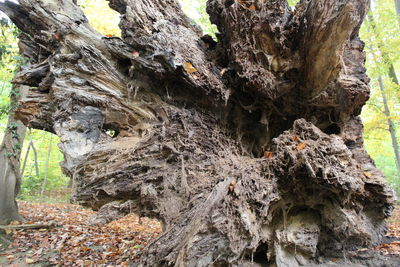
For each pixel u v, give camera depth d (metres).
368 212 3.07
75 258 4.38
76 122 2.95
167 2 3.84
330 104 3.25
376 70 8.64
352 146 3.40
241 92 3.43
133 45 3.12
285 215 2.87
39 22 3.72
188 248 2.22
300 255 2.73
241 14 2.97
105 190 2.74
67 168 2.79
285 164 2.75
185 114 3.32
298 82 3.20
